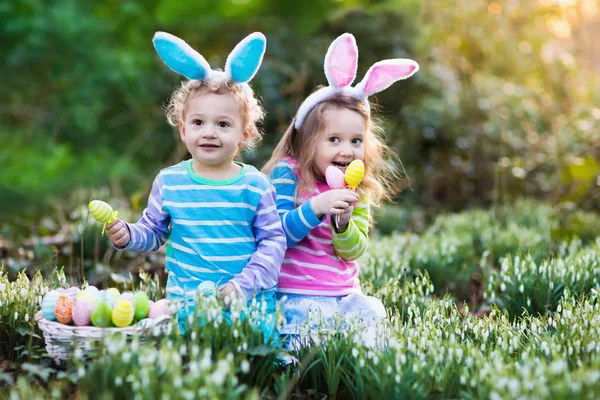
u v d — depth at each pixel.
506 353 3.03
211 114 3.31
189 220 3.36
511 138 9.83
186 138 3.38
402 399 2.77
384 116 10.66
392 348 3.00
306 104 3.76
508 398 2.47
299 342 3.25
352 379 3.02
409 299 3.98
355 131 3.67
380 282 4.72
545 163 8.92
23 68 11.37
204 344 2.86
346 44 3.72
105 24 11.27
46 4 11.21
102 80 11.29
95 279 4.86
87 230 5.43
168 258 3.46
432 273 5.19
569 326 3.36
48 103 11.60
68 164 10.47
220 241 3.34
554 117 10.92
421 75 10.79
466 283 5.19
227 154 3.35
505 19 11.86
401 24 11.02
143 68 11.56
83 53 11.16
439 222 7.57
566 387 2.52
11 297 3.46
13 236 6.07
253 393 2.48
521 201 8.19
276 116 10.32
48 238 5.85
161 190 3.44
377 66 3.77
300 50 10.70
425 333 3.16
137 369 2.63
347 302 3.60
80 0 11.41
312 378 3.12
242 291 3.23
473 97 10.63
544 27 12.17
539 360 2.90
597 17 12.42
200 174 3.40
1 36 10.90
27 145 11.06
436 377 2.82
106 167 10.43
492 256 5.73
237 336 2.96
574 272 4.27
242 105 3.39
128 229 3.31
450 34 11.66
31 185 9.54
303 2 10.17
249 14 10.40
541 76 11.86
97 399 2.64
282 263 3.64
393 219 8.25
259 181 3.42
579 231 6.44
